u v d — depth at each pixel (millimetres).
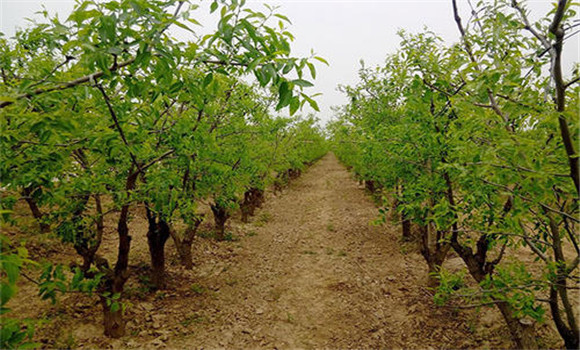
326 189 19188
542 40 2123
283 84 1506
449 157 3107
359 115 8352
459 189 3654
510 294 3506
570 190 2154
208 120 5367
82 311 4887
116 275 4215
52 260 6477
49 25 1905
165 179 4008
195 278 6664
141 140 2908
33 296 5113
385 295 5809
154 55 1580
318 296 5961
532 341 3096
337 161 45750
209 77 1795
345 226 10516
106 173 4055
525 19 2289
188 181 5527
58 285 1956
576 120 1591
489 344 4078
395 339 4562
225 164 5840
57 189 2771
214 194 6695
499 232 2742
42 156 2289
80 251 4031
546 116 1759
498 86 1980
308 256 8094
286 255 8289
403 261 7270
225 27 1479
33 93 1633
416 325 4785
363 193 16453
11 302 4887
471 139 2557
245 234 10117
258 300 5863
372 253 8000
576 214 2719
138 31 1563
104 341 4293
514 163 1782
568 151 1753
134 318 4914
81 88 2184
